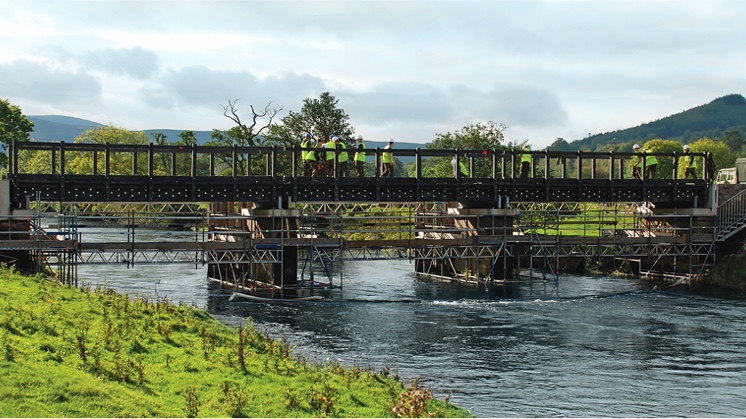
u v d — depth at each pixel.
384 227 79.12
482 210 59.97
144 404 19.80
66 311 28.77
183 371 23.73
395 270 73.56
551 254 63.78
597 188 61.62
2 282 32.41
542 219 80.00
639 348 38.09
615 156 61.88
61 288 33.88
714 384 31.59
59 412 17.89
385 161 57.72
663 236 61.38
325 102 112.88
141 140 138.12
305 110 112.75
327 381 24.91
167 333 27.67
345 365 33.22
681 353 37.16
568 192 60.97
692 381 32.03
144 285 57.59
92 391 19.58
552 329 42.59
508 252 60.53
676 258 65.81
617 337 40.59
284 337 36.50
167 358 24.73
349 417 21.12
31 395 18.56
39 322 25.81
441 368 33.53
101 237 85.00
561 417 26.72
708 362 35.38
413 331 41.50
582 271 72.19
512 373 32.88
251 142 106.50
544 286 59.88
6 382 18.98
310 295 54.00
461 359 35.25
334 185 55.03
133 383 21.75
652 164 63.72
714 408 28.23
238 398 20.72
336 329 41.69
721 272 61.66
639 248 63.50
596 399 29.12
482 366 34.00
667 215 62.44
